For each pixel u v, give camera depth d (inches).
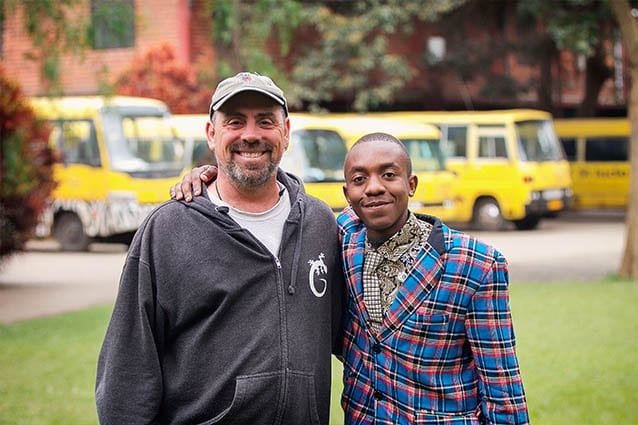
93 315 417.1
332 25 935.7
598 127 994.1
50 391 281.9
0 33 862.5
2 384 289.9
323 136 676.1
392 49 1027.9
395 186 130.2
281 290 133.0
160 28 876.6
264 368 130.1
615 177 987.9
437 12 978.1
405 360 130.4
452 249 130.9
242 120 134.5
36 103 684.7
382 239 133.2
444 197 777.6
